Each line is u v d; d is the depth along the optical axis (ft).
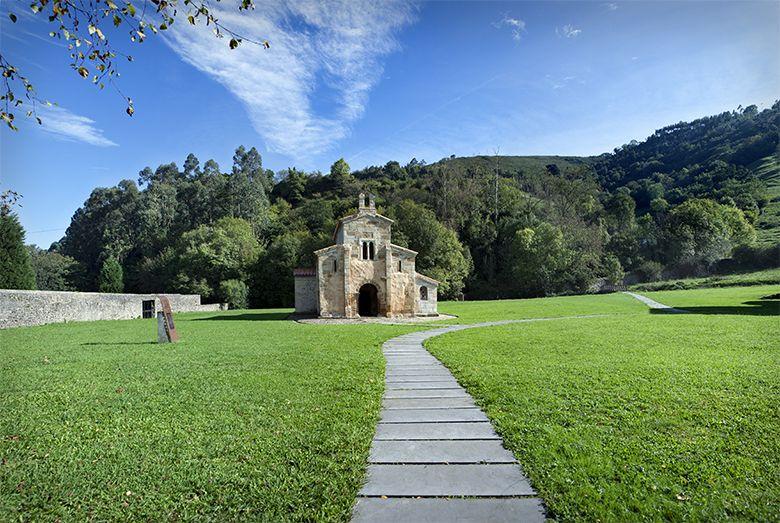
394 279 132.77
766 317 84.53
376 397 34.88
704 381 35.96
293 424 28.55
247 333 80.89
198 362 49.24
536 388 35.42
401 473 22.26
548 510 18.54
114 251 293.23
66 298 118.21
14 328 96.12
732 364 42.39
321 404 32.83
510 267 256.52
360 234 131.95
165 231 300.20
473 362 48.47
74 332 86.48
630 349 53.47
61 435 26.91
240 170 435.94
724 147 410.31
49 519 18.53
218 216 305.53
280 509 18.97
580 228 274.98
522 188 361.92
